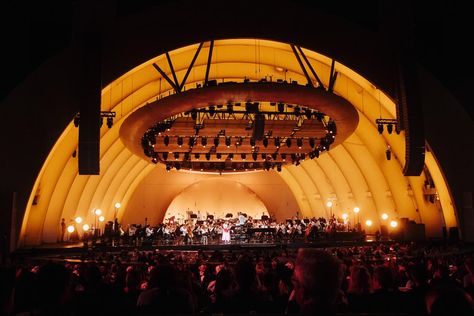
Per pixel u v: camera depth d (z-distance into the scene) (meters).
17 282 5.00
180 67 26.91
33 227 25.34
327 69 26.12
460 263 11.58
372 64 21.84
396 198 29.84
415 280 5.70
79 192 29.86
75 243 27.38
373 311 5.23
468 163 22.77
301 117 23.84
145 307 4.52
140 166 39.25
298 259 2.95
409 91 20.41
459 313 2.60
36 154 19.88
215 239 33.09
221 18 21.38
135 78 26.28
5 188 19.45
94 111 18.55
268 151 28.61
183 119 21.95
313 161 37.22
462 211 22.50
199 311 6.94
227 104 19.22
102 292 4.99
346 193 35.66
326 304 2.81
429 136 22.69
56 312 3.28
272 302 5.29
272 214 44.38
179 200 43.47
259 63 27.58
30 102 20.09
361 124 29.28
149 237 30.72
